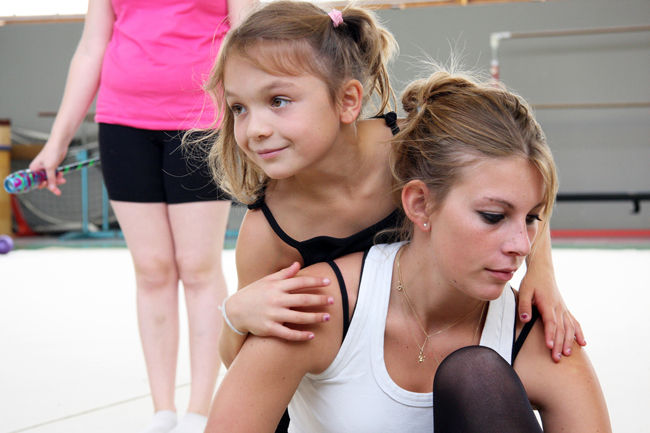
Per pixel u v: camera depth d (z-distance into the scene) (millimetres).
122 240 6531
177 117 1533
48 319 2750
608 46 6836
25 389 1818
